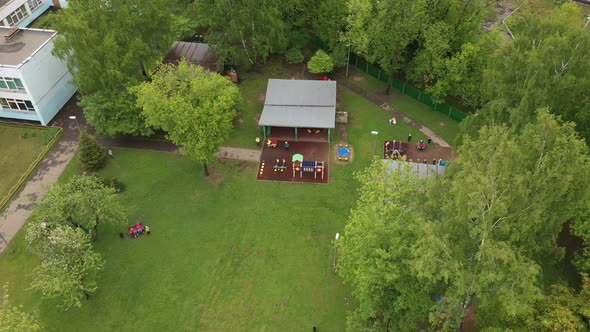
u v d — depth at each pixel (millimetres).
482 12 65188
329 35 72750
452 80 63688
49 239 42375
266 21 67812
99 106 58906
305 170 58312
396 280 36312
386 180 41312
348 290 46125
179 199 55781
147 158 61312
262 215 53656
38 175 59375
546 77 42188
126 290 46781
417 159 60312
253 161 60656
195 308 45188
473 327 41875
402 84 70312
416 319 37344
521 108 42594
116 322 44375
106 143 63562
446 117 66625
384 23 63781
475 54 61094
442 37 62969
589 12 89000
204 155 52688
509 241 32594
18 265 49438
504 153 33562
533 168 35375
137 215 53969
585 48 42500
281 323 43844
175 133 52250
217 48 70688
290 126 61594
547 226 35875
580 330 33312
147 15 59375
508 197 31938
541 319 34531
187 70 53562
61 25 56438
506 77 46500
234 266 48594
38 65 63000
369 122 66188
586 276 37375
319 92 65812
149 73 55250
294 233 51594
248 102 69875
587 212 41656
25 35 67375
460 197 31141
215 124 51656
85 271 44562
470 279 31281
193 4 69750
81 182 48156
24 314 39094
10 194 56438
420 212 36031
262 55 71938
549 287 42406
